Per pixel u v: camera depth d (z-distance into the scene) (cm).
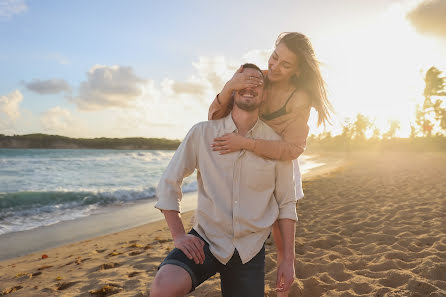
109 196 1098
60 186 1376
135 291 309
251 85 156
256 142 158
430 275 289
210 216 160
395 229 471
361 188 976
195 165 167
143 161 3281
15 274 407
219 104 171
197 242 147
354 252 385
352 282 289
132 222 774
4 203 941
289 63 186
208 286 298
